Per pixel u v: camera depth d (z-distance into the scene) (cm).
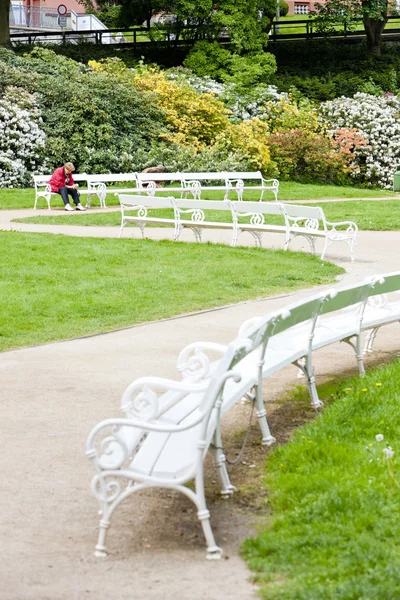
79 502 543
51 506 536
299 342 770
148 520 516
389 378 790
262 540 468
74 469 600
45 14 6291
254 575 434
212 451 552
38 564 456
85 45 5166
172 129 3775
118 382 827
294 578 423
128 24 5338
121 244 1798
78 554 469
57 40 5359
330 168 3878
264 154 3669
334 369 887
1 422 705
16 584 432
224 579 436
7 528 503
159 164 3431
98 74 3744
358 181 4097
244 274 1490
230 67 4700
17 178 3306
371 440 620
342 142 3981
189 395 616
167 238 2014
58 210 2552
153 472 488
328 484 525
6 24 4625
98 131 3472
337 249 1855
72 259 1597
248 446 648
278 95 4366
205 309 1218
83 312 1191
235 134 3731
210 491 559
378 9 5003
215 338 1026
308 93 4641
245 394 660
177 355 937
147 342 1010
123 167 3453
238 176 2988
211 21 4888
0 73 3600
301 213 1722
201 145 3712
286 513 502
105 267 1534
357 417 668
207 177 2980
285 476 555
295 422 707
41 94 3591
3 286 1352
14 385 823
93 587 429
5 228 2094
